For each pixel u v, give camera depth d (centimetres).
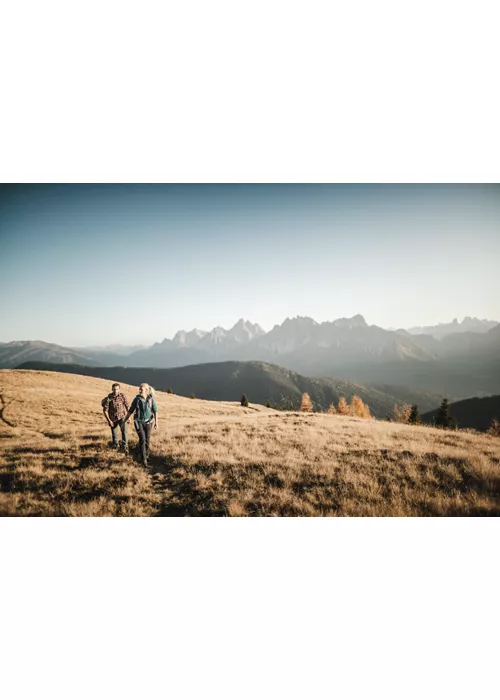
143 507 670
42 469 831
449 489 747
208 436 1169
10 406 2048
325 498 699
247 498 688
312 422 1577
